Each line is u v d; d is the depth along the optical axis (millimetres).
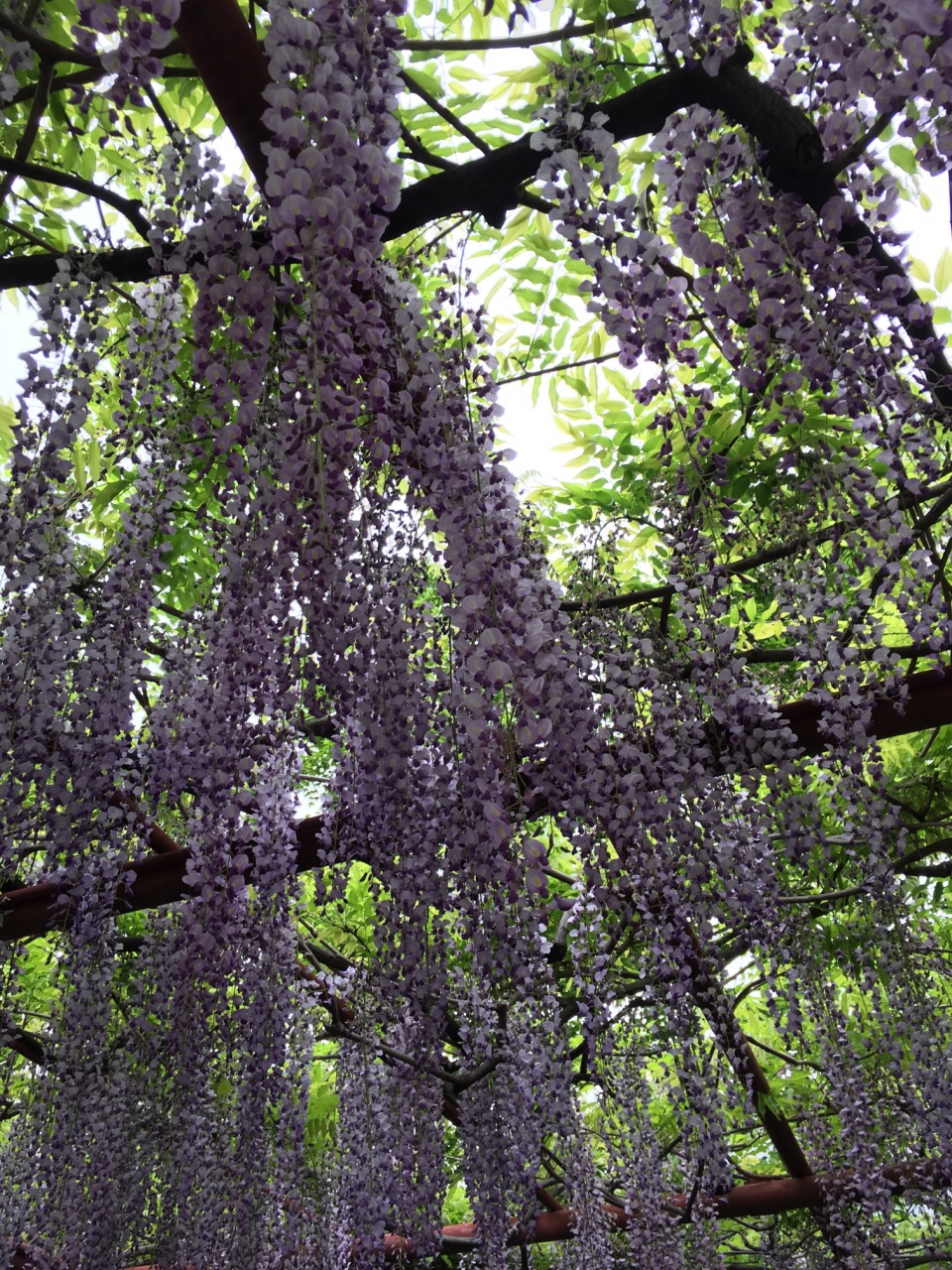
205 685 2260
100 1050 2943
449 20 2502
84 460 2619
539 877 1807
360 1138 3381
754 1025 4605
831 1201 4098
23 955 3137
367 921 3594
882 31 1360
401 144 2287
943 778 4031
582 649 2295
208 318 1664
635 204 1542
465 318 2082
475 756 1881
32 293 2830
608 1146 3553
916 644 2283
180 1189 3117
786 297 1641
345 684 1896
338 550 1798
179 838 3012
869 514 2115
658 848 2191
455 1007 3293
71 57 1905
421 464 1823
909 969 3137
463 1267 4461
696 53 1594
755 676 2705
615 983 2900
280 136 1362
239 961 2543
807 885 3518
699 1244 3787
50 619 2170
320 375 1561
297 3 1415
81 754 2289
